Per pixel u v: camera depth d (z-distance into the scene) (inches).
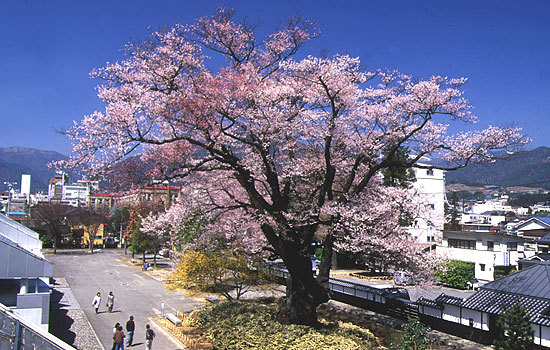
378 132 723.4
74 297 1130.7
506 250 1445.6
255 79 658.2
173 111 589.3
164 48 625.9
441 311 817.5
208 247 894.4
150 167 632.4
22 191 5275.6
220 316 775.7
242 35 709.3
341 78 663.8
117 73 621.0
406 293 1023.0
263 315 749.9
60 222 2573.8
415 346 534.6
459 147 682.2
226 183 776.3
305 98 695.7
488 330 729.6
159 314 946.7
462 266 1392.7
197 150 682.2
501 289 767.1
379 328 805.9
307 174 779.4
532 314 659.4
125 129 569.3
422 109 682.8
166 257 2222.0
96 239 2878.9
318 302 714.2
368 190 831.1
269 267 1094.4
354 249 707.4
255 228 860.6
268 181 689.0
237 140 633.6
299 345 599.8
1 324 169.6
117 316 927.0
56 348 163.5
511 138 659.4
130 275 1568.7
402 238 781.9
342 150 763.4
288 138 708.0
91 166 581.9
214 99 598.5
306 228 722.8
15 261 673.6
